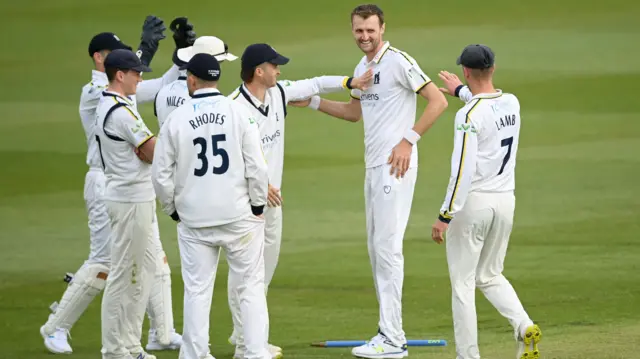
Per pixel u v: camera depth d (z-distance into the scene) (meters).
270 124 21.94
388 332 22.06
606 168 40.03
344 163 42.72
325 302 26.73
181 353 19.83
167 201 19.91
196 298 19.81
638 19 65.62
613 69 55.59
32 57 63.12
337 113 24.36
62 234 34.19
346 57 58.00
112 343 21.31
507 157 20.27
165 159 19.64
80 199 38.62
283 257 31.16
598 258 29.83
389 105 22.31
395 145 22.31
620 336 22.91
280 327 24.58
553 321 24.33
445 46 60.50
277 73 21.58
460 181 19.62
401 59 22.03
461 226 20.31
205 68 19.61
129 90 21.23
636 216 34.09
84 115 23.34
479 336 23.44
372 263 23.06
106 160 21.06
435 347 22.84
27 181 41.12
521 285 27.48
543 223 33.72
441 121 48.47
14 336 24.20
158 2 75.38
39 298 27.56
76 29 68.81
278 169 22.39
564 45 60.44
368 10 22.20
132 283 21.30
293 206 36.94
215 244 19.88
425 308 25.98
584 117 47.88
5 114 51.91
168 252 32.34
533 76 54.62
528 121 47.50
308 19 68.94
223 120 19.56
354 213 36.09
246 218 19.84
